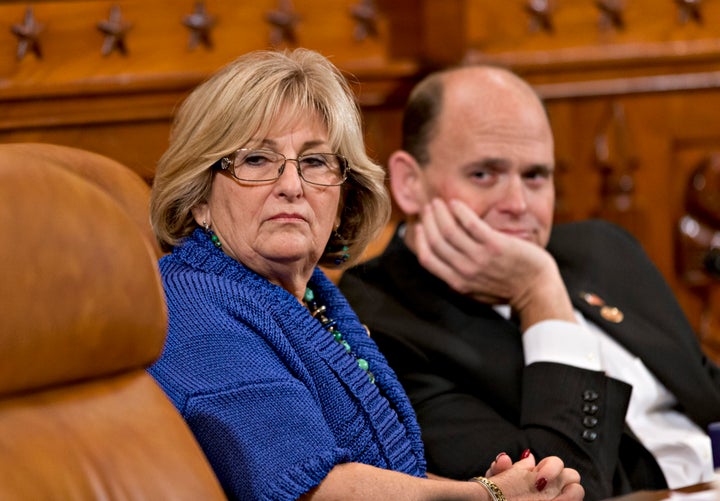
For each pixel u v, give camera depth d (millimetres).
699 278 11828
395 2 10469
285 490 4438
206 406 4496
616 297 7766
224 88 5008
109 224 3957
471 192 7133
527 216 7203
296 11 10078
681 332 7730
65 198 3865
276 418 4555
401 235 7434
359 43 10375
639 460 6520
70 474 3619
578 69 11320
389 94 10445
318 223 5145
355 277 7168
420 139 7332
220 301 4805
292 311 5023
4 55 8977
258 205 4992
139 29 9422
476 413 6508
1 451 3539
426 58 10633
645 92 11516
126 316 3922
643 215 11664
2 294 3613
